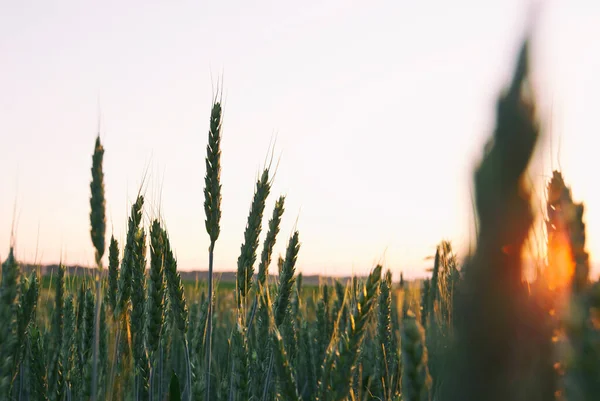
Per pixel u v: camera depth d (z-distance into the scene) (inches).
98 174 155.9
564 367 37.0
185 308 203.0
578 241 51.8
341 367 103.1
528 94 35.5
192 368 200.4
